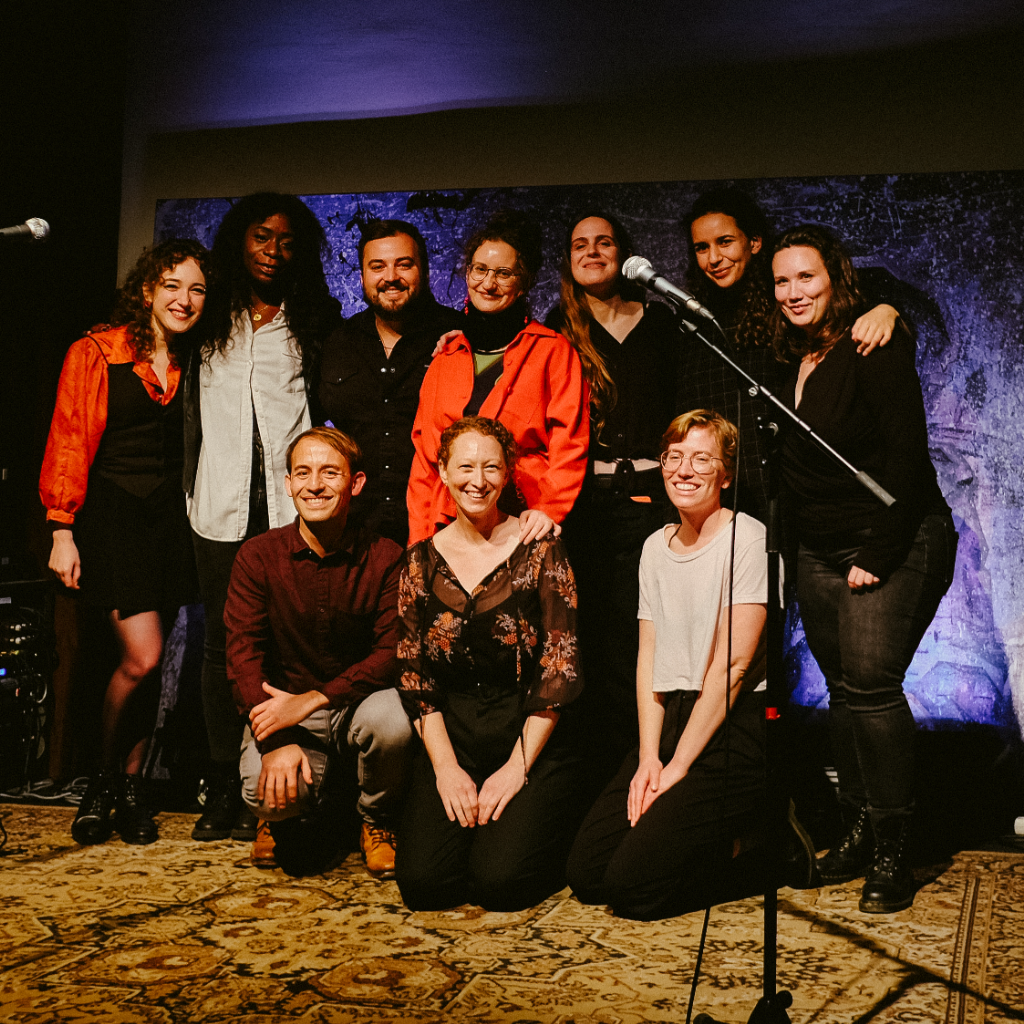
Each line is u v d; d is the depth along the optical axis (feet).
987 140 10.52
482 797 7.96
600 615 9.70
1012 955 6.78
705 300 10.36
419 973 6.52
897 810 7.93
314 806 8.68
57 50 11.54
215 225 11.70
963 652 10.43
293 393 10.10
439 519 9.05
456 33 11.35
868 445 8.25
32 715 10.89
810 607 8.73
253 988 6.27
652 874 7.49
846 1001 6.09
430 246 11.34
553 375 9.04
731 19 10.90
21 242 8.30
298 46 11.62
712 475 8.20
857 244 10.64
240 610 8.80
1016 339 10.43
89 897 7.87
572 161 11.16
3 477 11.35
